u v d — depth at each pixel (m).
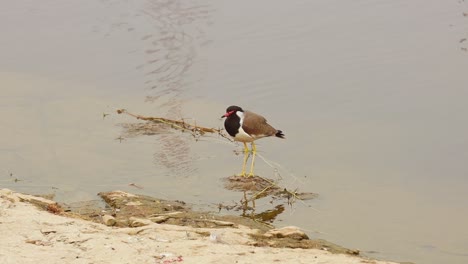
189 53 23.12
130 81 21.84
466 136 18.36
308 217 14.62
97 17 26.59
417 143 18.08
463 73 21.81
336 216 14.68
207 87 21.30
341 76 21.81
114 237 11.20
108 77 22.06
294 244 12.46
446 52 23.20
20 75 22.22
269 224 14.24
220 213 14.65
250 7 26.84
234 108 16.55
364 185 16.11
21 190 15.27
